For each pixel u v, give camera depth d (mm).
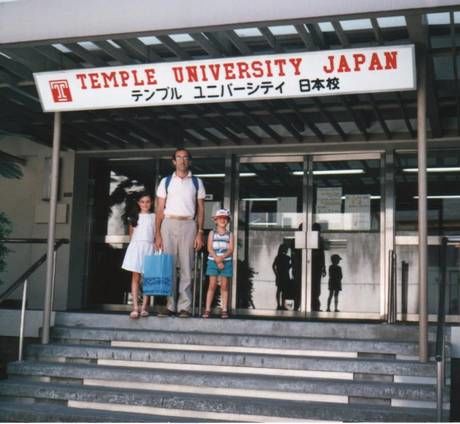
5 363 8203
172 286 7301
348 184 9227
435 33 6496
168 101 6316
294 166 9484
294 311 9219
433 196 8836
